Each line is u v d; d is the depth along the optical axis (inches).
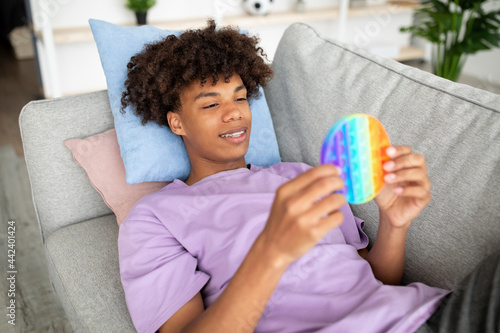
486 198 33.4
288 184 20.7
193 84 39.6
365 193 27.2
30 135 46.3
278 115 53.2
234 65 41.4
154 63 40.9
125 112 44.6
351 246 37.4
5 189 86.6
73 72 122.8
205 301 34.4
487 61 153.4
